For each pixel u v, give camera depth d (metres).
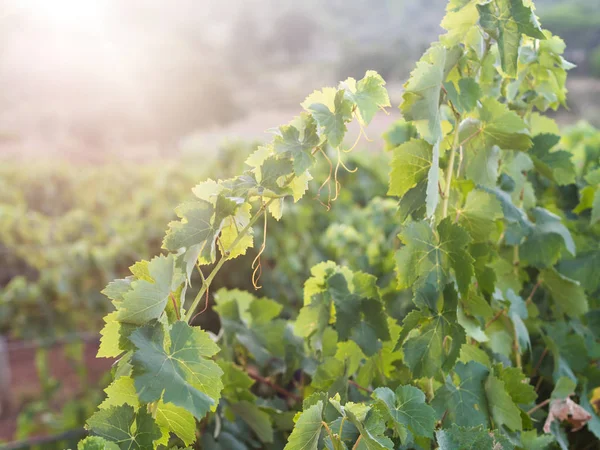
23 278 5.09
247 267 4.23
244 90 49.09
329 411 0.86
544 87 1.38
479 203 1.12
